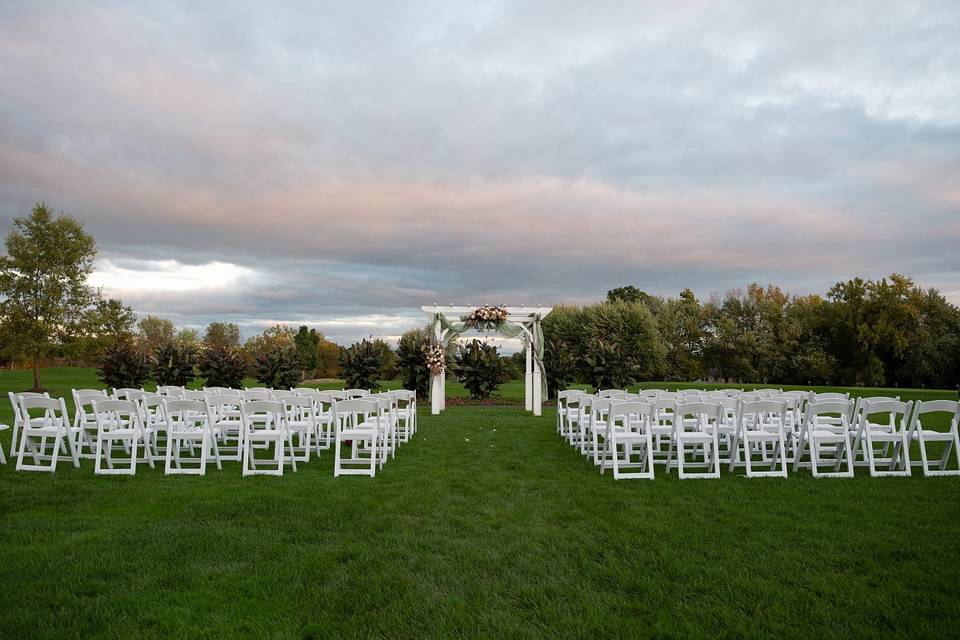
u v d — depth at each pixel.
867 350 35.00
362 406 7.82
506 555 4.78
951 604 3.79
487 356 20.02
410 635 3.51
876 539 5.05
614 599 3.98
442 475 7.89
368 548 4.95
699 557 4.68
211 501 6.37
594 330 33.84
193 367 21.67
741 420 8.01
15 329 26.05
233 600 3.96
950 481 7.31
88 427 8.71
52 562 4.54
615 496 6.69
